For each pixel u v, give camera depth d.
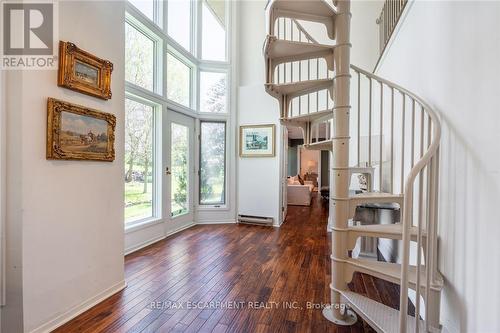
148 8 3.72
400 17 2.61
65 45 1.79
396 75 2.85
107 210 2.21
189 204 4.73
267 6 2.02
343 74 1.97
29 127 1.61
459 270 1.47
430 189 1.50
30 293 1.62
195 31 4.77
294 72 4.90
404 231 1.39
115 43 2.27
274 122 4.88
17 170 1.57
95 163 2.08
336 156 1.98
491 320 1.19
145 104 3.77
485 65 1.26
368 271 1.83
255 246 3.62
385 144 3.32
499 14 1.16
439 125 1.57
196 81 4.82
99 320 1.88
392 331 1.51
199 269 2.80
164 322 1.87
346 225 1.95
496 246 1.16
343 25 1.96
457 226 1.50
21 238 1.58
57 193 1.78
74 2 1.88
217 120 5.03
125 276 2.61
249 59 5.22
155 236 3.79
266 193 4.94
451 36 1.61
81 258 1.96
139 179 3.67
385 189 3.29
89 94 2.00
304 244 3.73
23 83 1.58
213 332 1.77
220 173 5.11
